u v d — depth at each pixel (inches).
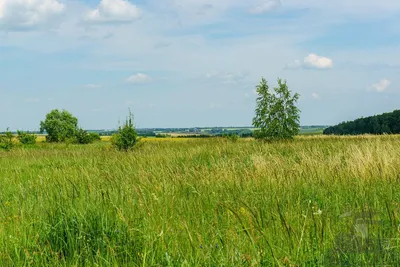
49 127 4072.3
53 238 209.0
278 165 449.4
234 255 172.4
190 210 258.4
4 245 206.2
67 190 316.2
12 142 1305.4
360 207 245.1
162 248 187.2
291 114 1181.1
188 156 678.5
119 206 250.5
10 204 309.9
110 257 185.2
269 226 214.8
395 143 653.3
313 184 341.1
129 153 807.7
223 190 334.6
